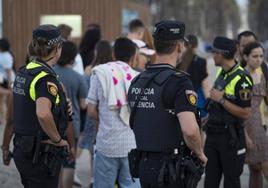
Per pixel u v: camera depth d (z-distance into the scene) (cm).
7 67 1955
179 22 742
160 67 740
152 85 734
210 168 995
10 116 871
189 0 9081
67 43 1098
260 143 1072
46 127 775
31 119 791
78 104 1123
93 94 987
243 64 1099
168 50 737
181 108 704
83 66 1362
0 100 1953
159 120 727
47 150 795
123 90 966
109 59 1166
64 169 1132
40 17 2647
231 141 972
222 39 977
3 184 1249
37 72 789
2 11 2664
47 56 806
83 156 1614
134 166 760
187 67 1333
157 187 731
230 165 980
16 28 2669
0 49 1958
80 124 1203
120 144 967
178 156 728
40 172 796
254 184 1116
